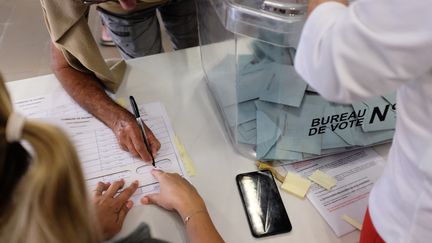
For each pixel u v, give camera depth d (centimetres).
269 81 66
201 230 62
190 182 73
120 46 138
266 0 57
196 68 101
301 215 67
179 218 67
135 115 83
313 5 45
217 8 66
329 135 73
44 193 39
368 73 37
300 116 70
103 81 93
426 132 40
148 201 69
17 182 40
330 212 67
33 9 232
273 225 65
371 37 34
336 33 37
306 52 42
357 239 64
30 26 220
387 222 49
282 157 74
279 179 73
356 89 38
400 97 43
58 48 94
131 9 108
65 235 42
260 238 64
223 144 80
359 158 76
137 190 71
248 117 73
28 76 188
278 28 56
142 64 102
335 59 37
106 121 84
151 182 73
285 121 71
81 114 88
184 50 107
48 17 85
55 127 41
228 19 60
